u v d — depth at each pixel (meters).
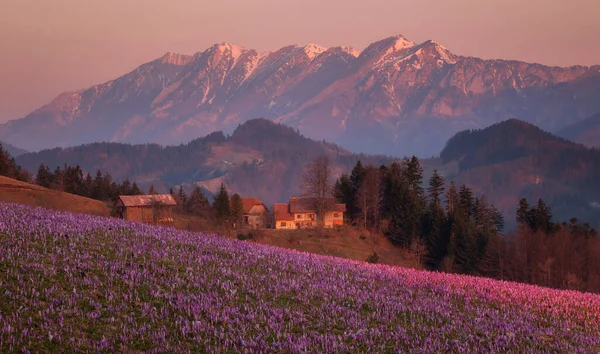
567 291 38.19
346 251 95.94
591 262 89.94
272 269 33.72
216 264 33.09
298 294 28.78
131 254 32.03
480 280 38.38
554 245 91.44
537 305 31.97
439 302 30.38
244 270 32.56
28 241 31.11
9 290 23.44
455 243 94.19
